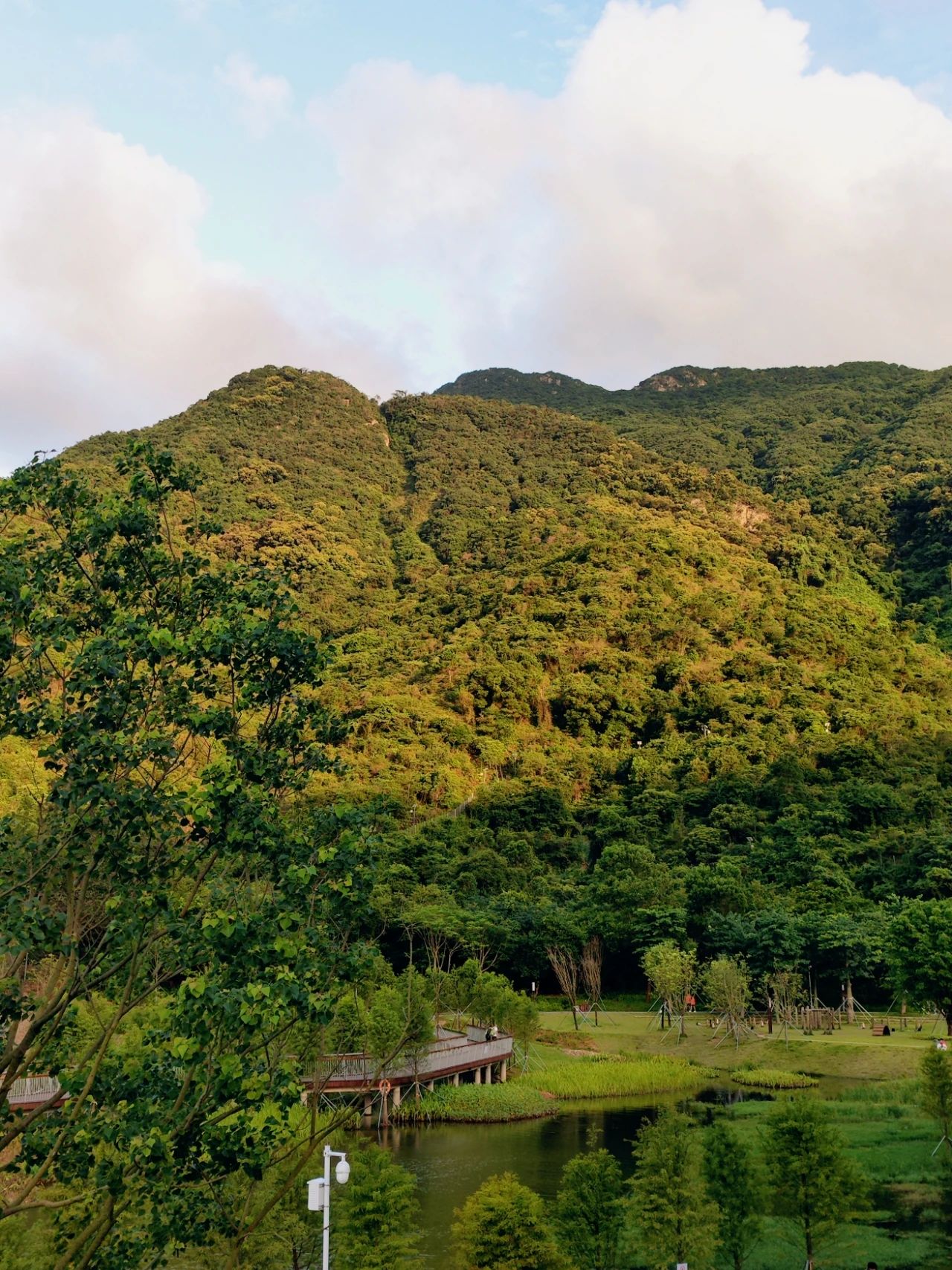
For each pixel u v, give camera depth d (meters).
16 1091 48.22
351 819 19.75
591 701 164.88
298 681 20.47
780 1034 85.19
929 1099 51.09
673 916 98.62
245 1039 18.17
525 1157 54.91
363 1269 31.44
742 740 152.50
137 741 18.72
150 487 21.00
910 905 81.69
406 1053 60.81
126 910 18.17
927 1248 38.84
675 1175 35.28
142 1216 21.98
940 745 152.88
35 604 19.34
